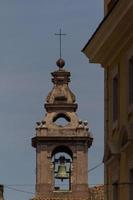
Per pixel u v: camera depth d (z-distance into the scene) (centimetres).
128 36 4800
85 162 9506
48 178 9475
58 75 10044
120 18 4731
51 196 9425
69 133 9581
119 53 4981
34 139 9562
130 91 4822
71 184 9450
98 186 9281
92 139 9594
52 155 9556
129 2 4588
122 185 4841
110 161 5000
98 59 5212
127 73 4841
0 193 7856
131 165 4722
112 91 5109
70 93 9981
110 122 5116
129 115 4794
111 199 5025
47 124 9662
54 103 9875
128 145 4722
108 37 4941
